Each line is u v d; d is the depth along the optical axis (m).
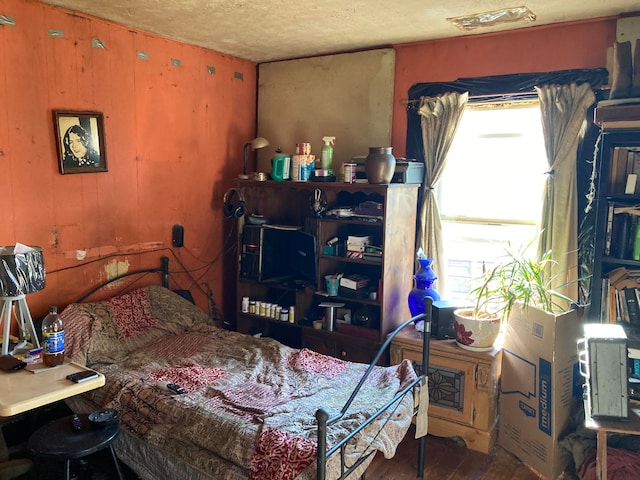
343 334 3.47
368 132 3.76
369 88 3.73
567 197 3.04
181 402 2.36
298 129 4.09
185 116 3.69
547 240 3.10
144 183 3.46
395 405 2.38
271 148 4.23
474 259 3.54
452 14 2.90
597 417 2.18
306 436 2.04
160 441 2.29
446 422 3.08
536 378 2.74
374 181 3.21
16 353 2.40
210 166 3.93
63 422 2.26
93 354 2.90
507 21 3.02
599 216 2.56
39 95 2.85
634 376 2.44
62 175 3.00
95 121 3.12
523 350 2.82
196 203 3.85
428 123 3.48
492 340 2.96
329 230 3.63
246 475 2.03
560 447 2.68
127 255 3.40
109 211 3.27
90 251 3.19
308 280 3.72
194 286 3.90
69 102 2.99
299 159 3.59
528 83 3.17
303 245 3.63
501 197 3.42
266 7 2.82
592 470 2.45
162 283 3.63
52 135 2.93
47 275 2.98
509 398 2.95
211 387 2.54
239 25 3.18
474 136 3.46
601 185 2.55
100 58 3.12
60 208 3.01
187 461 2.19
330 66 3.88
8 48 2.70
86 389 2.15
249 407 2.30
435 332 3.21
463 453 2.96
